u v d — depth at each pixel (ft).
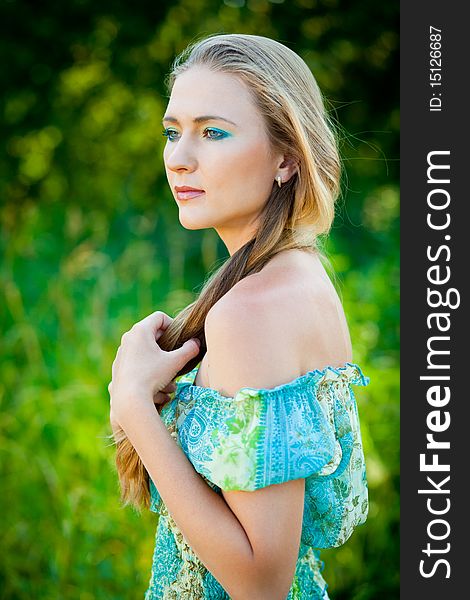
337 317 4.93
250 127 4.77
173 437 4.82
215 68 4.80
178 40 17.04
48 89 17.29
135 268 13.78
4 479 9.55
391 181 17.37
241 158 4.75
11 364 10.88
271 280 4.60
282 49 5.04
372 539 9.55
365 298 11.76
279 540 4.31
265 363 4.36
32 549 9.20
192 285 14.87
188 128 4.82
